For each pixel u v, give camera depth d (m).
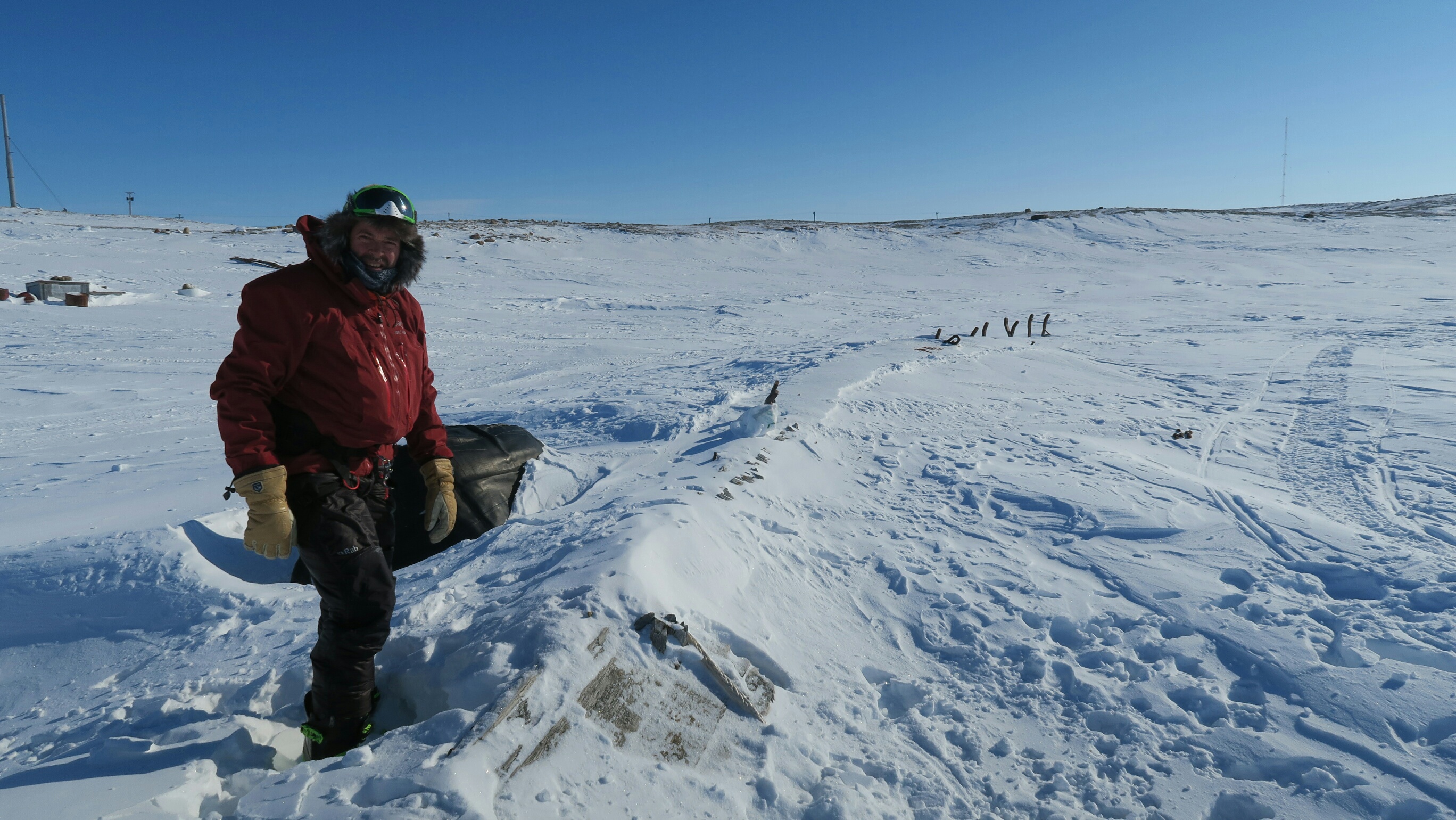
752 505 4.68
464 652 2.54
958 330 18.42
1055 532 4.89
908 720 2.89
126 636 3.30
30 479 6.47
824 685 3.01
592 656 2.48
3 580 3.61
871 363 10.60
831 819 2.27
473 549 4.04
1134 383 11.06
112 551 3.77
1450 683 2.96
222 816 1.96
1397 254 40.03
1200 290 29.67
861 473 6.08
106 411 11.01
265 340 2.02
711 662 2.65
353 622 2.18
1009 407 9.03
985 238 50.69
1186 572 4.24
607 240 46.28
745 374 10.70
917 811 2.40
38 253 31.27
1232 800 2.46
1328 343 14.64
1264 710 2.93
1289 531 4.83
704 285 33.84
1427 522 5.04
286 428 2.12
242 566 3.98
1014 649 3.42
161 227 53.00
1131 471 6.24
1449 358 12.38
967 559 4.41
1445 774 2.48
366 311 2.18
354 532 2.14
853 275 38.38
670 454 5.89
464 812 1.86
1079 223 54.38
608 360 15.38
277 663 2.92
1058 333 17.45
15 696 2.99
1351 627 3.47
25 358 15.49
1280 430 8.09
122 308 22.56
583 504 4.60
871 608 3.83
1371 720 2.79
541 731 2.18
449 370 14.65
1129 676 3.20
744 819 2.21
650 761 2.27
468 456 4.74
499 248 40.59
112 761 2.16
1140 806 2.46
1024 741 2.81
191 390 12.79
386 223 2.11
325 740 2.25
